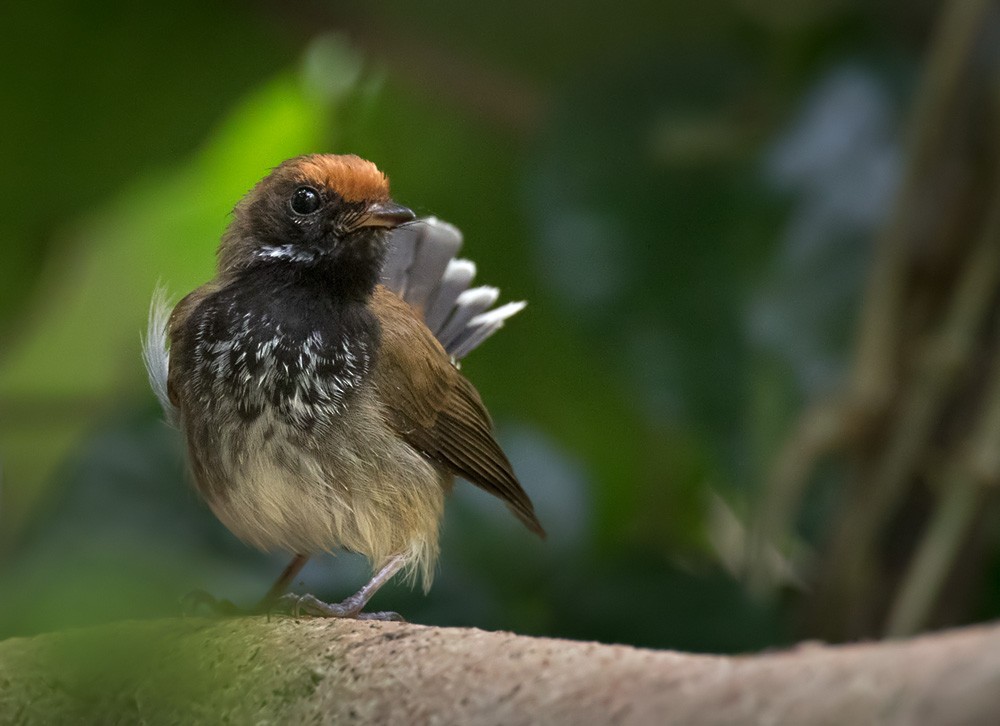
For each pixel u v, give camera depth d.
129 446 10.85
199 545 10.65
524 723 4.91
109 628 5.90
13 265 13.12
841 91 10.98
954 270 9.92
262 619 6.75
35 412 12.67
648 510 12.77
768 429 10.55
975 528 9.92
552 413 13.35
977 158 9.92
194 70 12.41
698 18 11.88
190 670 5.71
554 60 12.37
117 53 12.22
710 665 4.63
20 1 11.88
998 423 9.62
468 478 9.97
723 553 11.62
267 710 5.79
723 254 10.93
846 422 9.86
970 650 4.00
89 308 13.05
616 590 10.76
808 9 11.12
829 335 10.58
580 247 11.20
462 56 12.42
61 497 10.65
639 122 11.39
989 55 9.93
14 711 5.88
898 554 10.07
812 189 10.82
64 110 12.40
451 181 13.09
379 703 5.49
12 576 9.26
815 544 11.34
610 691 4.77
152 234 12.98
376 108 12.86
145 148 12.67
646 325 10.96
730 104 11.38
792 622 10.87
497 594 10.99
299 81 12.56
